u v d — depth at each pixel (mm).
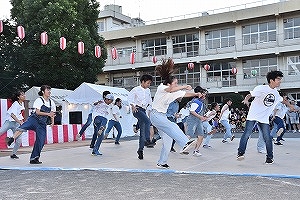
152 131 10031
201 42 33406
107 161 7656
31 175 6109
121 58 36875
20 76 24969
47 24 24031
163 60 6254
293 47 29000
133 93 7723
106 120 9117
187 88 6027
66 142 14898
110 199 4176
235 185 4805
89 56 25266
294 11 29250
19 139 8484
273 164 6590
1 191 4809
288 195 4148
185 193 4387
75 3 25125
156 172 6109
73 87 25812
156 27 34906
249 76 31547
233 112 24266
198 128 8133
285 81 29453
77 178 5676
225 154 8555
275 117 10430
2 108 12328
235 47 31750
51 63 24516
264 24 30922
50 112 7543
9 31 25344
